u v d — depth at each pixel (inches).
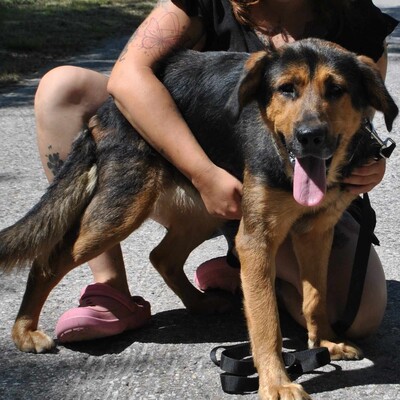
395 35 623.5
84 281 193.8
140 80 154.9
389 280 191.9
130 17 708.0
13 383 145.3
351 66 146.3
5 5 722.2
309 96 141.6
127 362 153.9
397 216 239.8
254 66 146.2
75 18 682.2
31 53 528.7
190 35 167.0
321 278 155.6
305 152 137.6
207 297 177.9
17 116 381.1
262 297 142.2
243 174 151.0
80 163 164.2
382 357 154.5
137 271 202.8
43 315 175.0
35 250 161.9
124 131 160.7
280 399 133.9
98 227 159.5
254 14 163.8
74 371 150.2
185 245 174.9
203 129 158.2
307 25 165.0
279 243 146.9
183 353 157.6
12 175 289.3
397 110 145.8
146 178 159.9
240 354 152.6
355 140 148.8
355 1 162.9
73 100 169.9
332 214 151.3
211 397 139.9
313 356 144.3
